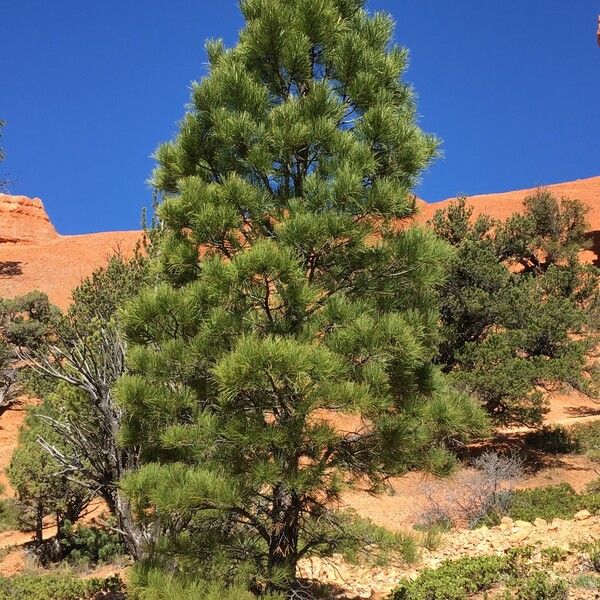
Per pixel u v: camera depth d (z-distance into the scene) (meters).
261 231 7.35
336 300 6.51
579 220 42.94
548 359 20.78
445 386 7.26
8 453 24.16
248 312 6.86
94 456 9.49
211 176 7.85
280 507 6.86
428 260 6.82
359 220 7.04
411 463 6.90
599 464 18.75
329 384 5.90
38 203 71.31
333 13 8.00
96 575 13.49
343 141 7.15
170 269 7.66
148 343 7.31
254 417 6.44
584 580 6.77
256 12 8.27
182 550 6.86
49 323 30.75
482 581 7.46
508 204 61.66
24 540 18.53
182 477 6.15
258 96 7.64
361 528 7.28
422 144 7.48
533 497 14.07
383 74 7.88
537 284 25.52
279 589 6.66
